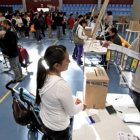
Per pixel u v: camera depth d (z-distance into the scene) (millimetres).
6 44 2576
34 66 3877
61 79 848
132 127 1130
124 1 10547
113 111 1285
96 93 1241
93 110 1300
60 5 11438
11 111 2232
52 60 811
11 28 2703
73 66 3863
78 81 3129
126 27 9992
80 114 1254
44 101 908
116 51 1288
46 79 873
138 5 9273
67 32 8969
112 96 1541
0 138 1780
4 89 2824
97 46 3463
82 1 11125
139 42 1326
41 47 5625
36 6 11508
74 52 4309
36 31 6461
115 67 3865
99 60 4262
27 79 3209
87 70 1355
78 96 1513
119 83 3062
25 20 7305
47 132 1021
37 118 1312
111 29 3094
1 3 11547
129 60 1236
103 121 1181
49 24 7180
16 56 2832
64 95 812
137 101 1444
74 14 11531
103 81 1181
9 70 3627
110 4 10781
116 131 1087
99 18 1363
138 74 1355
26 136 1800
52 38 7293
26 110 1333
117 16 11117
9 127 1941
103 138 1025
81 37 3553
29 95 1568
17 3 11484
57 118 922
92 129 1103
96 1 10977
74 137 1032
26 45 5930
